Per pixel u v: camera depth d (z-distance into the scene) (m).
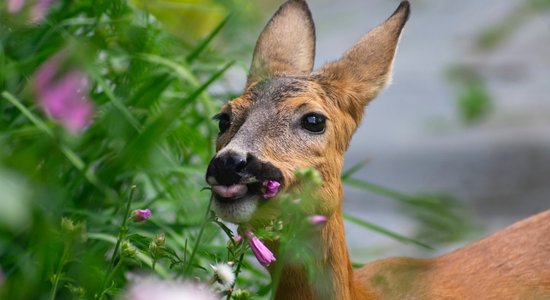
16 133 9.88
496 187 19.05
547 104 23.14
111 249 10.30
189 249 9.98
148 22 11.23
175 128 10.84
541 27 26.86
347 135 9.81
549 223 11.02
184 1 13.27
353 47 10.29
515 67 25.17
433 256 13.16
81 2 10.84
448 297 10.32
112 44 11.09
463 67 23.66
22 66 9.81
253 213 8.55
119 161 9.91
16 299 9.14
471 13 29.67
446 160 20.55
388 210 18.06
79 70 9.25
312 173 8.05
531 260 10.69
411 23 29.84
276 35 10.62
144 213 8.42
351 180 11.44
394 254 14.00
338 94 9.79
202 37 12.99
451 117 23.00
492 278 10.55
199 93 10.09
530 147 20.86
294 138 9.16
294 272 9.38
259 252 8.12
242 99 9.52
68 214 9.80
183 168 10.39
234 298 8.32
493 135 21.73
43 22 10.32
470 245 11.09
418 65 26.45
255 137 9.00
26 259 9.19
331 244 9.45
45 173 9.50
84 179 10.11
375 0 31.77
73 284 9.34
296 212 8.04
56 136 9.42
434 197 11.95
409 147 21.48
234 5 13.54
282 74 9.98
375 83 10.09
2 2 9.55
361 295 10.02
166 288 7.82
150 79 10.73
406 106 24.22
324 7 31.75
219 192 8.46
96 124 10.10
